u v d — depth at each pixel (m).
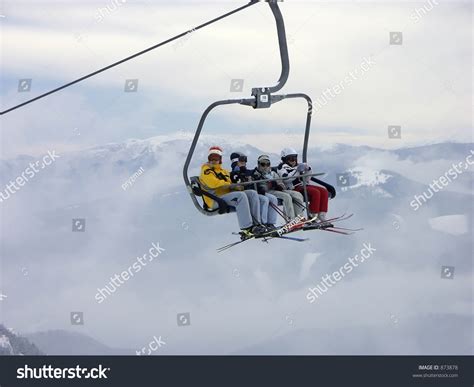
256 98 12.02
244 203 12.12
